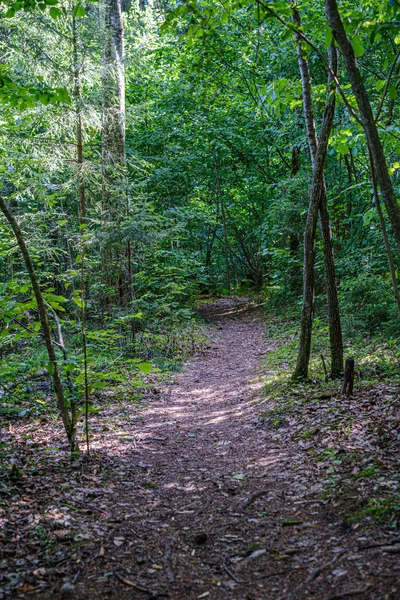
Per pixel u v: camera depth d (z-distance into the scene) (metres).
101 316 10.12
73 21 9.63
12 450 4.82
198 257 23.25
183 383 8.89
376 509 3.06
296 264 13.52
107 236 9.53
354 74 3.54
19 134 9.47
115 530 3.20
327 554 2.73
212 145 18.33
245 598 2.42
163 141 18.11
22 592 2.46
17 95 4.46
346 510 3.21
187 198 20.38
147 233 9.80
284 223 12.84
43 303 4.38
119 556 2.86
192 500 3.78
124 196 9.84
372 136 3.53
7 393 6.66
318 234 12.78
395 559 2.54
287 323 13.45
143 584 2.57
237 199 23.33
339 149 6.48
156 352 10.42
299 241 13.70
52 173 10.77
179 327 13.44
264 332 13.52
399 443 4.13
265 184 18.45
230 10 4.68
